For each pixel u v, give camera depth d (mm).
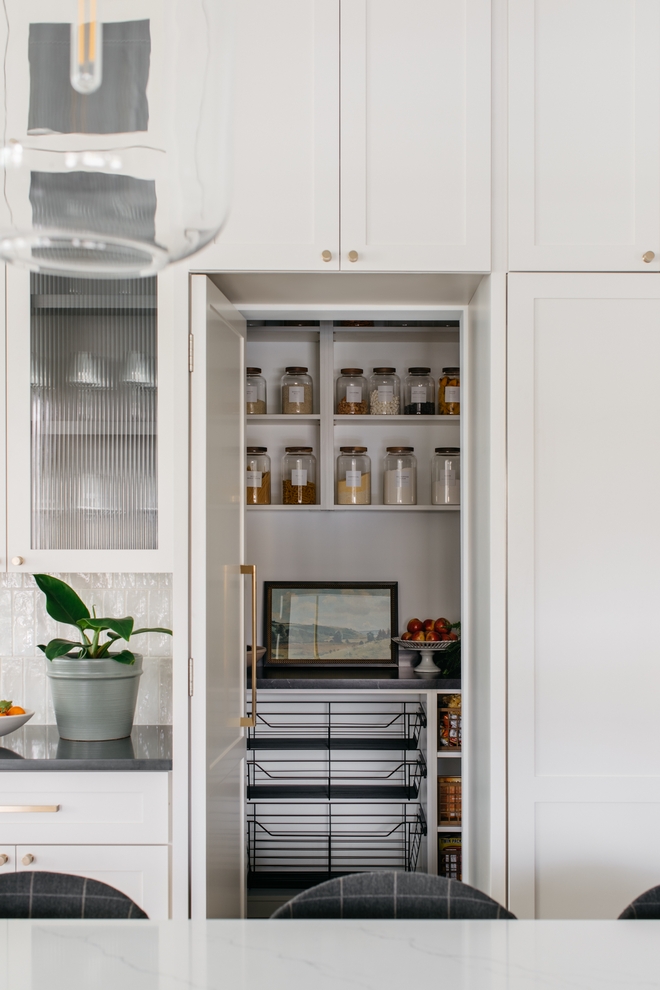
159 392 2143
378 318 2340
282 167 1948
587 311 1945
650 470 1938
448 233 1941
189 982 1026
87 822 1995
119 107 753
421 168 1942
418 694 3303
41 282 2158
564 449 1936
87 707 2170
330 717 3318
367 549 3371
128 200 768
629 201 1944
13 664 2445
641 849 1901
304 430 3379
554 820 1904
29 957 1104
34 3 739
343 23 1943
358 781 3307
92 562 2148
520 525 1924
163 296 2152
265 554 3369
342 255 1941
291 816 3301
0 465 2148
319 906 1312
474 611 2156
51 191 756
